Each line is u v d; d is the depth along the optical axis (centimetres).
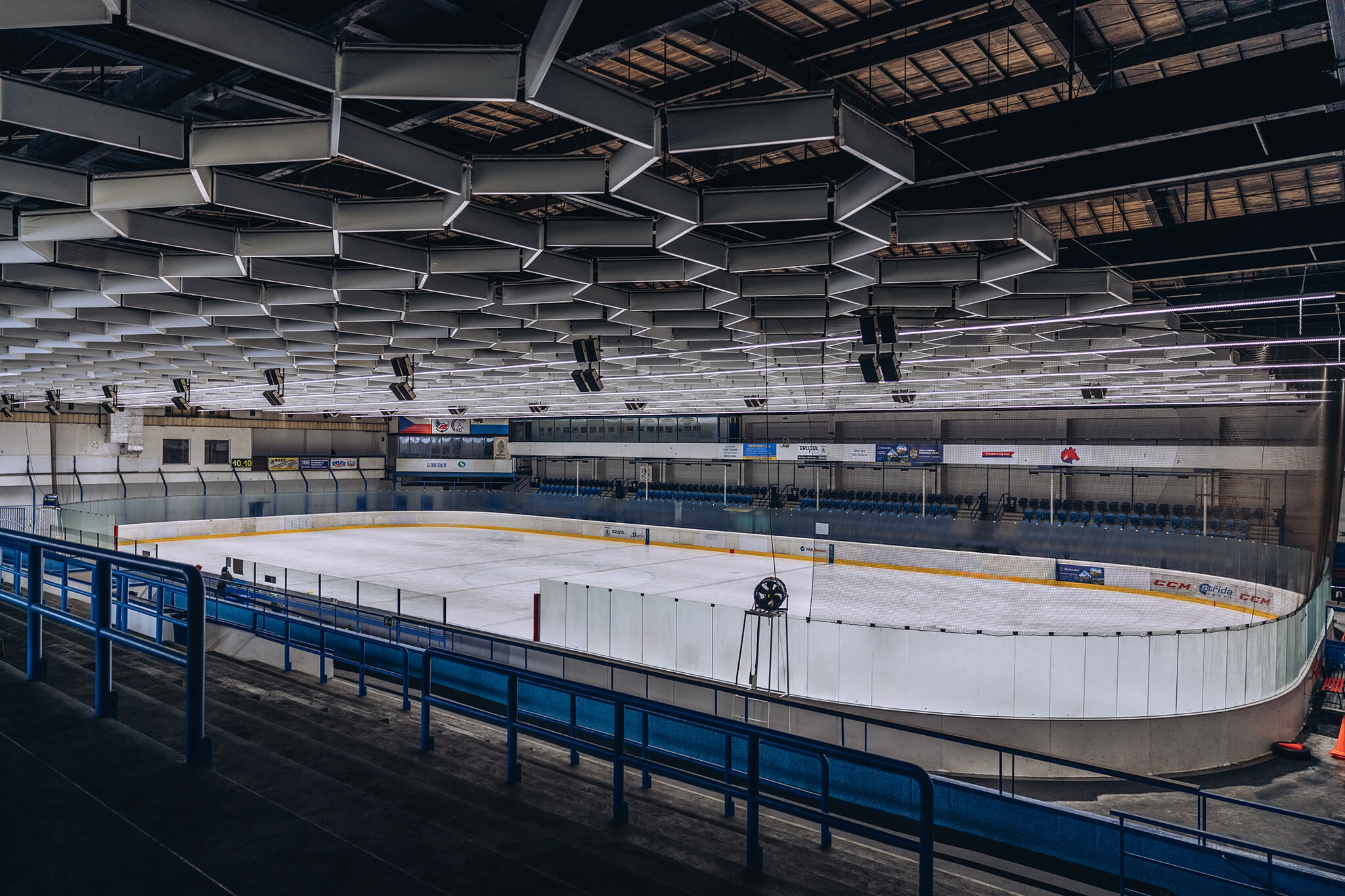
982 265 1015
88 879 284
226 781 376
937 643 1312
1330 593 2080
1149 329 1501
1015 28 658
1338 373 1769
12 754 396
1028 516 3734
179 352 1995
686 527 3569
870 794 1012
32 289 1284
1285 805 1184
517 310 1416
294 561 3094
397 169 638
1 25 401
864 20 639
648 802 601
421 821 369
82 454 4644
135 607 808
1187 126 551
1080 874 849
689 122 566
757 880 427
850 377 2412
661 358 2058
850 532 3138
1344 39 437
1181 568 2425
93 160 718
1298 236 869
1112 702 1291
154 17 419
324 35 492
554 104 501
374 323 1568
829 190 753
